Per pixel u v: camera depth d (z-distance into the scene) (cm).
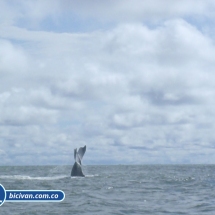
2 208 6700
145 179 13062
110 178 13350
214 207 6856
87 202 7325
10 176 14650
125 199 7794
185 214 6222
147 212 6366
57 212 6334
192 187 10281
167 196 8350
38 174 16712
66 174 16550
